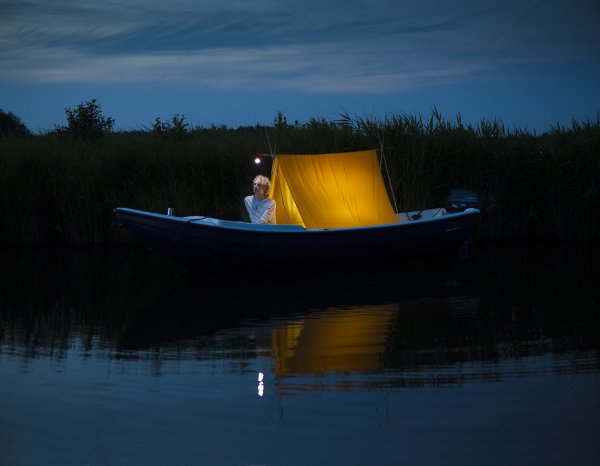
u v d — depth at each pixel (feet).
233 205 56.85
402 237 43.93
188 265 42.09
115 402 18.75
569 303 30.89
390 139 56.24
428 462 14.92
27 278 40.11
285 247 41.39
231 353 23.63
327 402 18.45
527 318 28.09
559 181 55.57
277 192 45.09
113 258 48.98
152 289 36.68
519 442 15.78
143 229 40.63
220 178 57.57
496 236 56.80
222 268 41.81
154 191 55.98
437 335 25.58
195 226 40.29
